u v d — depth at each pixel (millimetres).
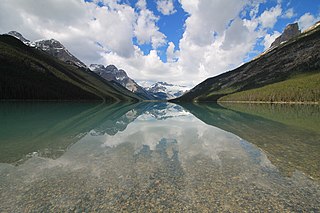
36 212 9508
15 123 39344
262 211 9648
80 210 9672
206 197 10961
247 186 12320
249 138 27047
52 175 13938
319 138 26625
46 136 27297
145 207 9945
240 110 84375
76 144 23141
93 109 85625
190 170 15094
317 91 137250
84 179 13289
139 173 14422
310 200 10680
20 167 15492
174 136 29016
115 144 23562
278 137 27469
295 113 65500
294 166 15820
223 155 19188
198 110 91875
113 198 10820
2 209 9703
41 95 151000
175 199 10742
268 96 162250
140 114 68688
